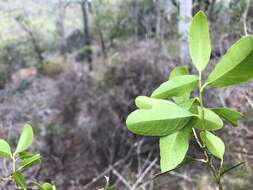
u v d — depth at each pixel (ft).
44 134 17.25
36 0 31.73
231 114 1.62
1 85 26.40
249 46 1.36
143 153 13.76
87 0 26.12
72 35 32.01
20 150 1.99
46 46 31.73
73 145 16.15
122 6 24.41
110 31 23.93
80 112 17.39
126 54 17.44
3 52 29.58
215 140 1.57
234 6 9.50
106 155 14.83
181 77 1.54
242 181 6.77
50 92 22.53
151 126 1.41
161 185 10.59
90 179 14.35
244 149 6.92
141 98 1.57
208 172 10.15
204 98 9.45
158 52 16.10
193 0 14.02
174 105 1.45
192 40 1.47
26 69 29.14
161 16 18.97
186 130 1.46
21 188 1.99
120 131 14.88
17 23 31.09
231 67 1.40
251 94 6.63
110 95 15.79
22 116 19.80
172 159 1.44
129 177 12.80
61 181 14.46
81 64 26.53
